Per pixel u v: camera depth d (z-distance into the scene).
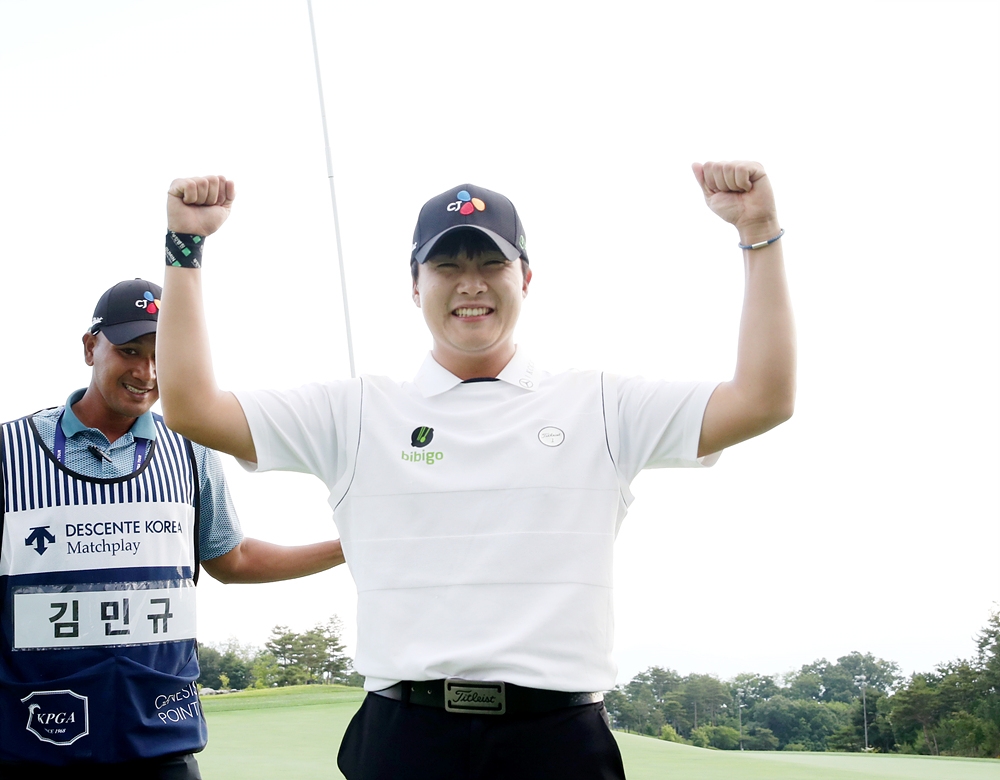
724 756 6.34
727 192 1.90
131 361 2.77
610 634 1.96
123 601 2.73
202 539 3.12
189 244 1.91
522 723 1.82
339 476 2.12
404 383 2.24
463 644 1.85
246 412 2.00
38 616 2.68
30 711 2.61
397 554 1.96
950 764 6.46
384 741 1.89
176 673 2.82
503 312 2.13
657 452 2.04
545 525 1.93
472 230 2.07
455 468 1.99
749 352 1.88
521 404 2.10
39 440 2.78
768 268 1.88
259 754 4.91
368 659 1.95
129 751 2.64
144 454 2.88
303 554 3.27
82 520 2.75
